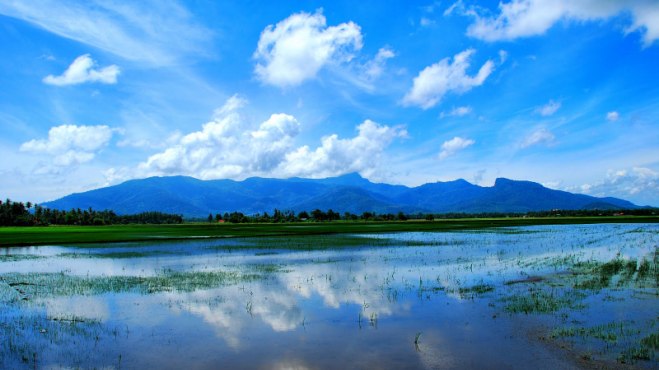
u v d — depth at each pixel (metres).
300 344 13.41
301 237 65.44
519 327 14.48
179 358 12.43
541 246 45.56
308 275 26.83
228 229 97.75
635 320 14.87
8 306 19.06
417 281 24.23
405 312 17.08
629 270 26.17
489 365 11.29
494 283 23.11
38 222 171.38
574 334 13.47
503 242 51.84
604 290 20.17
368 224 124.88
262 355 12.55
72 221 184.50
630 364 10.96
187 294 21.28
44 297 20.95
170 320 16.47
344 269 29.38
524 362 11.39
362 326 15.24
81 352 13.00
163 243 56.03
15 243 55.06
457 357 11.95
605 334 13.35
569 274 25.33
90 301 19.94
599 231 72.75
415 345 13.05
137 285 23.97
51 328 15.55
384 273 27.39
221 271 29.03
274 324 15.73
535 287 21.38
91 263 35.00
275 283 24.05
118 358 12.47
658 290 20.00
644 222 113.44
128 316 17.14
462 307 17.62
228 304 18.97
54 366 11.91
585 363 11.12
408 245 49.06
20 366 11.88
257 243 54.12
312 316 16.75
